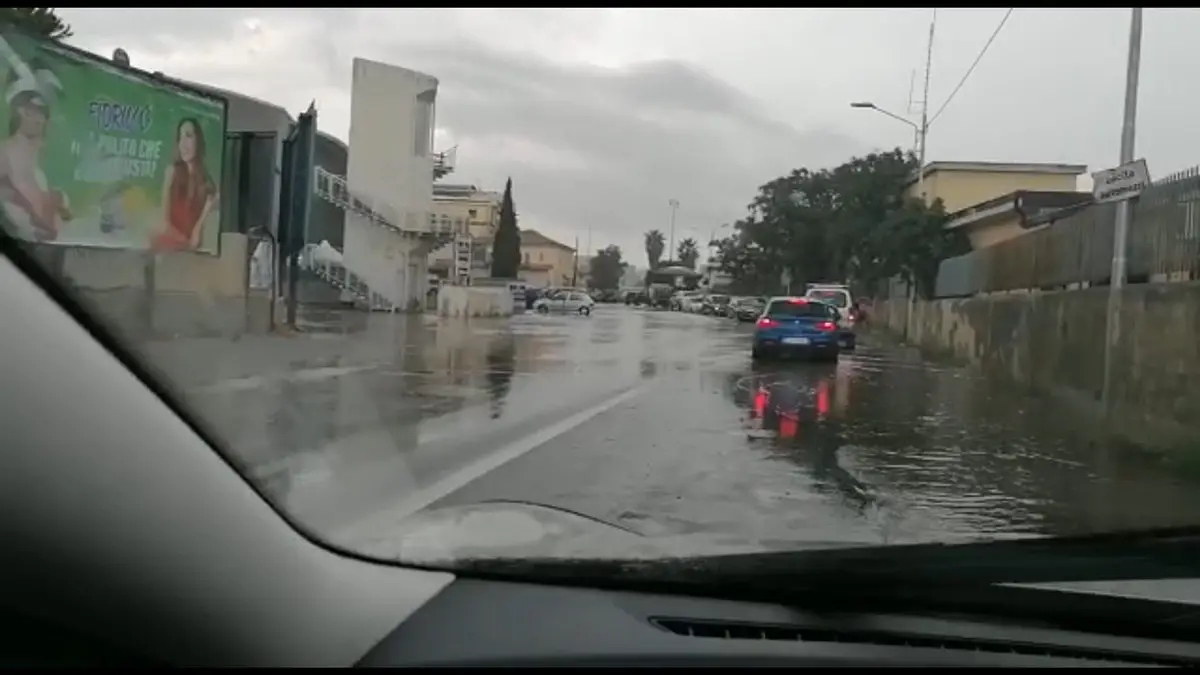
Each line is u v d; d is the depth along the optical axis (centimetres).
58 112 1442
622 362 2131
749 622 284
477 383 1583
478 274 8650
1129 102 1483
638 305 10019
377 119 3719
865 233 4591
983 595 300
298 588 253
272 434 870
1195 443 1059
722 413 1308
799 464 934
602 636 267
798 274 6066
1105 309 1446
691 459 939
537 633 267
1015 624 296
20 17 755
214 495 244
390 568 298
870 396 1614
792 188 6175
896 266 3862
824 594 300
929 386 1809
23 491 215
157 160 1738
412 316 3819
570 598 294
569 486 786
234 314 2027
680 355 2406
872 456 1009
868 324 4762
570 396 1455
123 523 226
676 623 281
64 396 227
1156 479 923
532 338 2891
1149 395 1216
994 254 2483
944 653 273
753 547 372
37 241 299
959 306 2552
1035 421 1331
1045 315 1761
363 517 489
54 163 1430
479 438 1037
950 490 839
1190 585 331
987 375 2062
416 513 551
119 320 338
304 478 667
